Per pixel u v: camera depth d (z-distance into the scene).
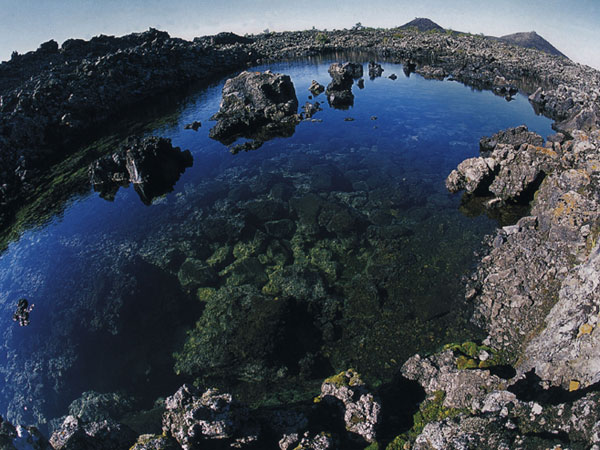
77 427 16.28
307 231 33.09
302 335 23.73
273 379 21.36
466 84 77.06
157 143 45.47
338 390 17.48
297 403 19.30
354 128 55.97
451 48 106.19
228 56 106.75
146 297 27.38
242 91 64.31
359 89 76.31
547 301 21.00
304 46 122.69
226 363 22.42
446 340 22.36
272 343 22.66
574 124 49.09
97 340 24.98
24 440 14.20
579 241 22.03
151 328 25.55
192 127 61.50
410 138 51.00
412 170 42.34
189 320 25.92
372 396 16.88
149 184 43.34
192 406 16.31
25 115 55.56
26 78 78.94
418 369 19.66
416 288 26.16
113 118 68.00
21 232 37.69
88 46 94.25
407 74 87.88
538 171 32.72
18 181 47.53
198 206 38.97
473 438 13.92
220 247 32.47
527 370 17.78
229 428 15.43
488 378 17.42
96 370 23.38
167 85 86.25
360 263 29.11
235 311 25.36
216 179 44.56
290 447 15.24
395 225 32.69
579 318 16.34
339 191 39.22
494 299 23.44
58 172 49.88
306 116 61.84
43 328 26.06
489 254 27.73
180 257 31.47
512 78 78.56
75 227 37.59
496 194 34.62
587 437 12.90
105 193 44.06
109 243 34.22
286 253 30.94
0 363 24.55
